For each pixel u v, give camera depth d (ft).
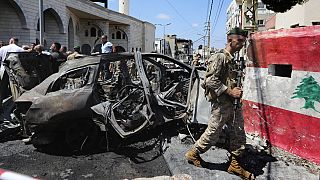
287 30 14.53
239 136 12.41
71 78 17.13
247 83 17.40
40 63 21.47
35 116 15.65
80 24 133.59
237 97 11.87
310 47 13.32
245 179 12.23
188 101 17.51
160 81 21.93
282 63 14.83
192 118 16.93
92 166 14.61
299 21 57.82
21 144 17.85
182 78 23.11
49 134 16.60
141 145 17.28
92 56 17.88
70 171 14.05
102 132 17.17
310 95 13.35
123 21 162.09
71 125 16.42
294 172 12.75
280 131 14.96
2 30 68.85
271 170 12.94
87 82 16.58
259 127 16.34
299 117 13.88
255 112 16.66
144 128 15.62
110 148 16.98
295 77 14.17
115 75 20.95
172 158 14.62
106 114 15.76
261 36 16.20
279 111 15.01
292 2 39.34
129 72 21.26
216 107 12.31
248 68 17.35
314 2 54.03
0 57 27.68
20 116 17.02
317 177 12.30
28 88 19.69
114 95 19.40
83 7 109.40
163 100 17.40
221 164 13.62
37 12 76.13
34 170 14.16
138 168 14.30
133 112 17.15
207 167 13.34
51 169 14.29
